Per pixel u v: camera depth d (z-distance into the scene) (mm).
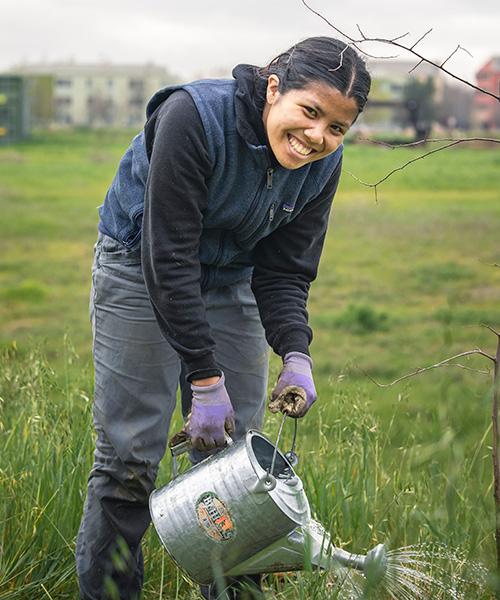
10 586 3322
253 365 3336
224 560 2830
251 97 2846
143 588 3439
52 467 3619
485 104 53562
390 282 13227
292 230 3193
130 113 98312
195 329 2896
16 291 12430
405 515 3432
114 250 3100
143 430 3109
